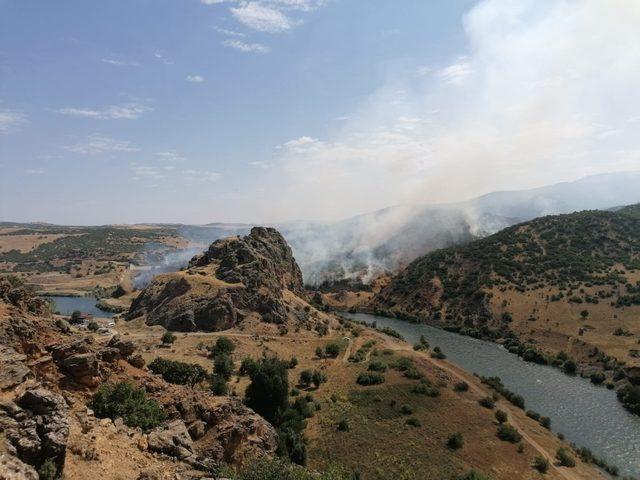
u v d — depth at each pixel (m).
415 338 154.00
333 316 170.25
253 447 39.34
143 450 28.02
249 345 111.56
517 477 64.94
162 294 137.88
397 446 67.12
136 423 31.59
